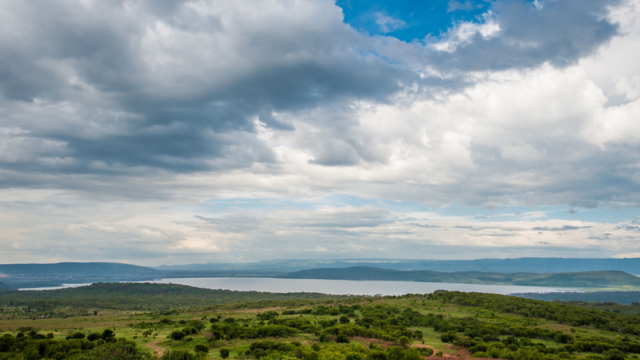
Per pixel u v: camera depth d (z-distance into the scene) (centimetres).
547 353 6069
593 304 17988
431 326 9119
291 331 7469
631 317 10625
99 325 10231
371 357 5125
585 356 5878
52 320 13238
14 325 10588
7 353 4481
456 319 9594
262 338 6912
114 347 5066
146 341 6612
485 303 12525
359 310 11931
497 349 5866
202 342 6456
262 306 15850
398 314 10869
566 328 8831
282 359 4916
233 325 7944
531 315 10606
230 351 5691
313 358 4859
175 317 12412
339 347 5775
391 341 6969
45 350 4981
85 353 4825
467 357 5631
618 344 6550
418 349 6031
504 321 9338
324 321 8988
